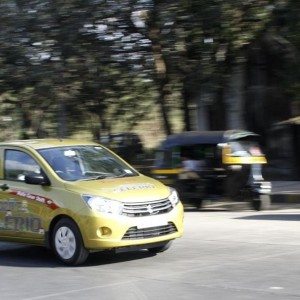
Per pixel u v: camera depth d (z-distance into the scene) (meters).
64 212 8.78
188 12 17.94
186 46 18.50
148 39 19.19
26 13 18.80
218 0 17.47
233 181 15.43
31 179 9.20
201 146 15.86
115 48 19.25
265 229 12.12
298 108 22.16
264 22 18.20
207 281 7.66
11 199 9.54
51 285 7.76
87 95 20.17
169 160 16.23
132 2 18.39
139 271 8.41
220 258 9.18
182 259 9.18
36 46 18.95
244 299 6.74
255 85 22.61
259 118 22.67
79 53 18.92
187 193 16.02
